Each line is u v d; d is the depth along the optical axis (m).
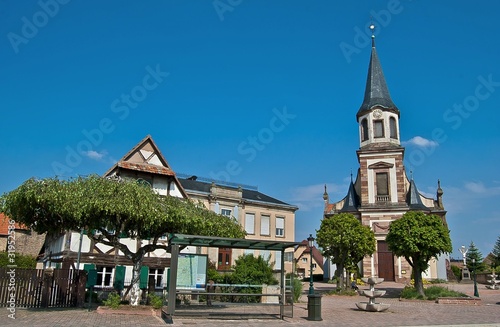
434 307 20.42
